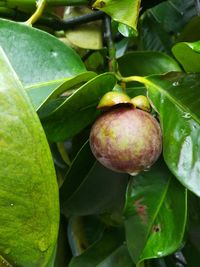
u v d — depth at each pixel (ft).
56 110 0.96
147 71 1.20
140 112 0.96
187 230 1.19
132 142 0.92
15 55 1.00
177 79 1.06
